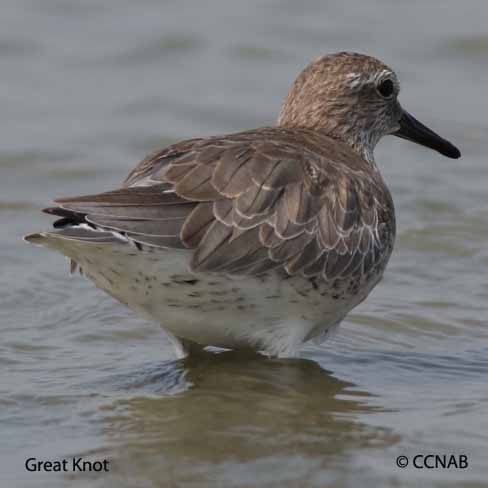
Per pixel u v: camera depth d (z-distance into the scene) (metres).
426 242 18.23
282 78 25.69
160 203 12.01
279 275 12.59
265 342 13.29
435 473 10.98
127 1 29.92
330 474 10.95
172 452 11.47
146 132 22.94
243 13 29.23
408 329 15.37
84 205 11.76
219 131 23.22
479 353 14.62
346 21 28.64
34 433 11.96
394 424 12.16
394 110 15.72
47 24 28.59
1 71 26.09
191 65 26.53
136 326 15.29
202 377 13.44
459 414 12.45
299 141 13.99
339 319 13.90
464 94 24.83
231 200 12.27
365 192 13.56
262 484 10.75
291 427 12.09
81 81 25.64
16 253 17.78
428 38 27.36
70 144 22.30
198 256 12.03
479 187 20.52
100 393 13.01
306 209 12.70
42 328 15.20
